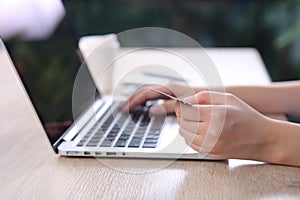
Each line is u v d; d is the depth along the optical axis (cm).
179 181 45
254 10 159
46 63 61
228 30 162
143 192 43
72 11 152
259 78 86
